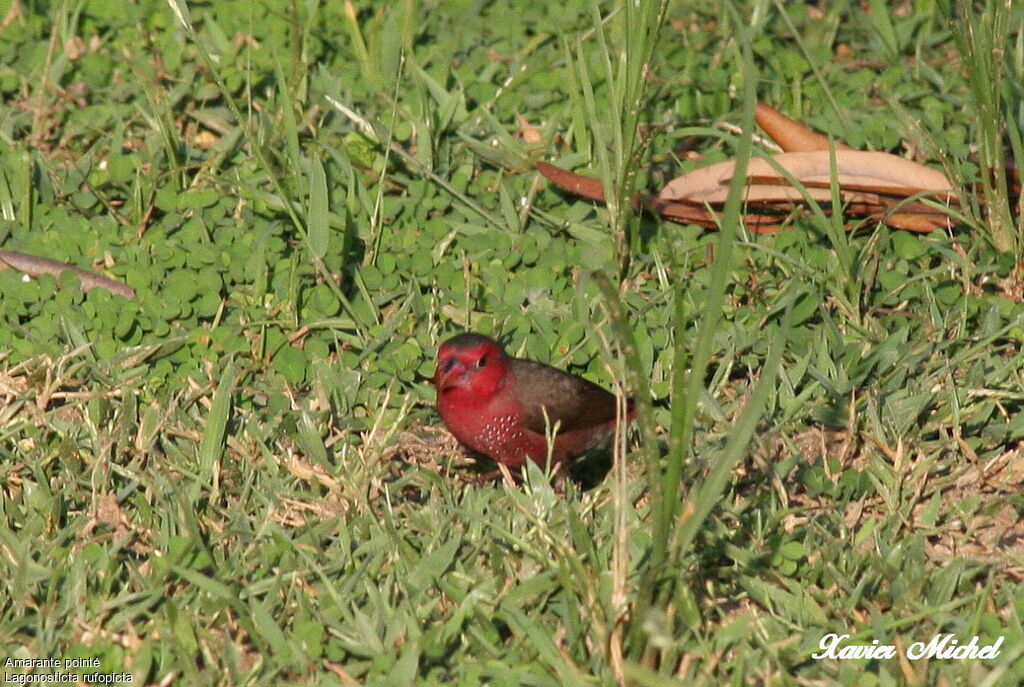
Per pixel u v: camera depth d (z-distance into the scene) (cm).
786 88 1416
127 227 1235
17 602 891
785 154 1263
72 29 1412
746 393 1113
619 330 745
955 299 1201
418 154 1294
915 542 959
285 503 987
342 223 1225
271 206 1240
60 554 925
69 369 1082
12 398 1083
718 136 1236
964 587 944
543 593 908
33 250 1197
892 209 1206
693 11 1535
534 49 1466
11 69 1395
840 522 984
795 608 907
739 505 995
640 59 1150
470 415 1030
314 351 1134
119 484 1000
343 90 1388
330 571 926
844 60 1504
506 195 1266
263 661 852
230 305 1169
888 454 1054
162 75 1390
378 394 1105
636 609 805
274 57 1260
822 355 1126
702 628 887
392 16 1414
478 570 937
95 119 1345
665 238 1152
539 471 1010
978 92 1179
